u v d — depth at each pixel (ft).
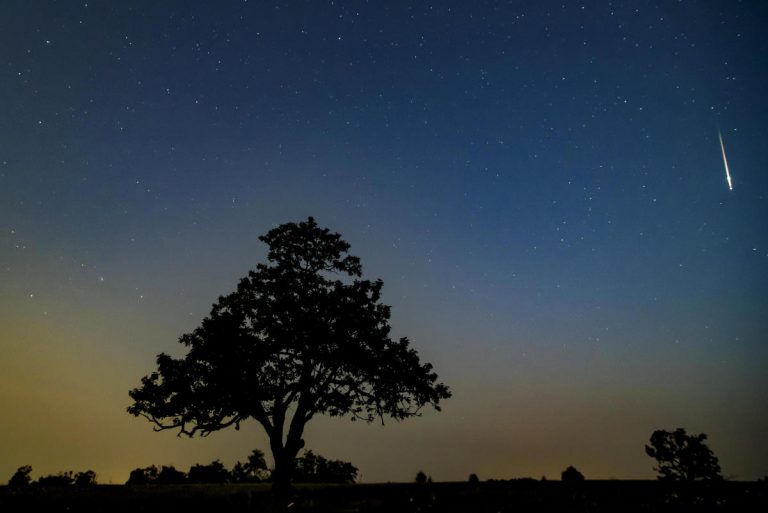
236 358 60.90
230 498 39.14
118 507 37.01
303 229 69.72
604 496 38.32
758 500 36.09
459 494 39.40
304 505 36.27
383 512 33.88
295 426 61.98
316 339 63.36
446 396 67.97
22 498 40.14
